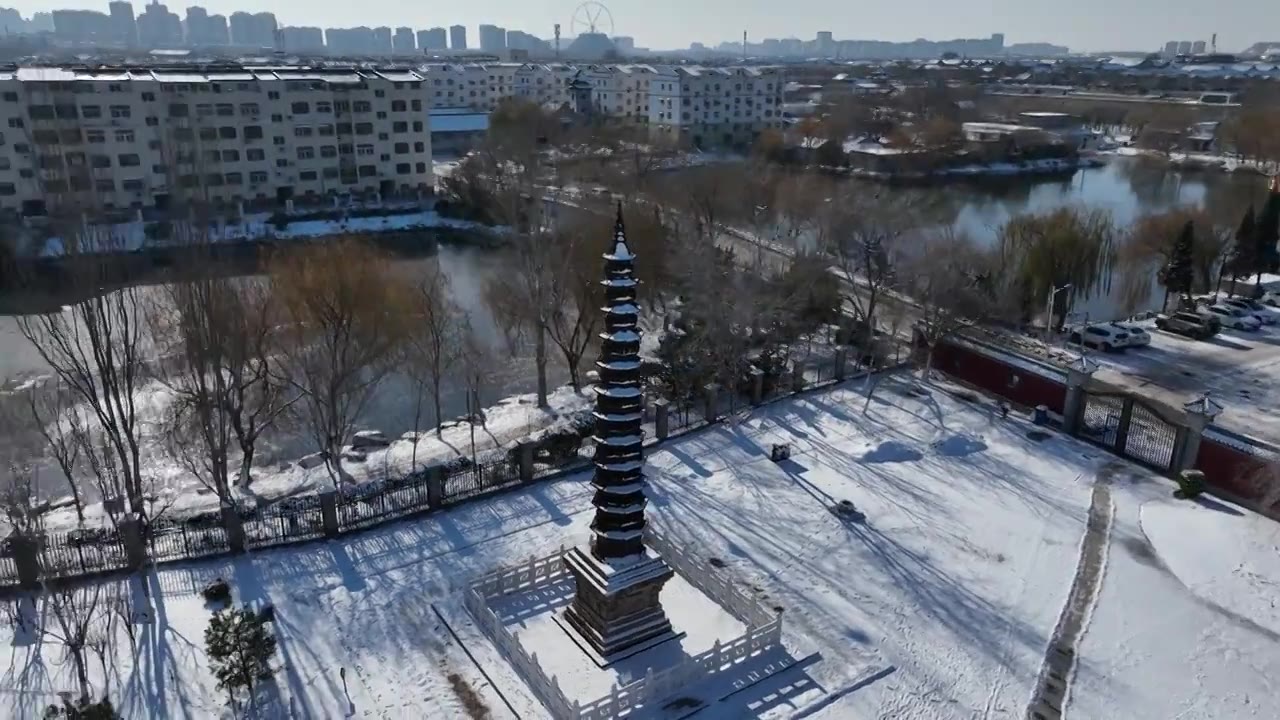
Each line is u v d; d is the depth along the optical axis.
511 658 26.97
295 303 43.66
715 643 26.20
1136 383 50.94
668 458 40.22
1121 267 72.38
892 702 25.56
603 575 26.34
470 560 32.22
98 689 25.28
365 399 43.47
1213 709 25.30
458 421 47.41
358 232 94.38
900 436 42.69
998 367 47.62
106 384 34.53
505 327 55.59
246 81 98.00
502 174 91.31
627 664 26.84
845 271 64.69
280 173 102.56
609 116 161.12
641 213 64.75
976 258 62.09
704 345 48.31
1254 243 67.56
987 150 138.50
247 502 36.66
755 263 65.25
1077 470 39.34
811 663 27.09
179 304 35.78
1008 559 32.56
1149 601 30.09
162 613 28.78
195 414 39.91
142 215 89.62
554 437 41.31
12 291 63.34
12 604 29.09
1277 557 32.06
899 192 103.56
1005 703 25.59
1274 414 46.12
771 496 36.91
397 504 35.28
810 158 127.38
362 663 26.81
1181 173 135.38
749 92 159.00
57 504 37.31
